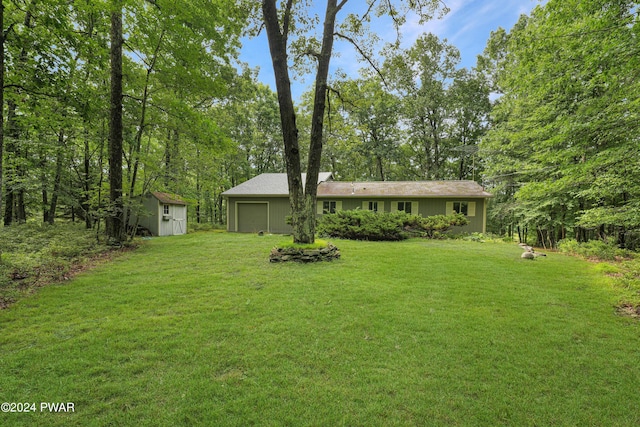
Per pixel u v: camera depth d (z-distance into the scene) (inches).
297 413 77.0
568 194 428.8
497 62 789.2
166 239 438.0
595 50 210.7
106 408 78.1
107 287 186.2
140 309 149.3
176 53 363.6
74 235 342.0
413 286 191.9
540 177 459.2
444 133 970.1
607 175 254.5
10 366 96.4
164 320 134.9
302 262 259.6
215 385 87.9
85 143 462.9
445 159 1018.1
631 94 211.3
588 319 141.6
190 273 223.3
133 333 121.5
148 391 85.0
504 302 163.6
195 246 359.9
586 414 78.4
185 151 417.7
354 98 362.6
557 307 157.0
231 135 874.1
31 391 84.6
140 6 325.1
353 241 425.7
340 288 185.6
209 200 931.3
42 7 229.8
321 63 275.9
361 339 118.3
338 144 479.2
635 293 171.5
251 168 1035.9
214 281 200.4
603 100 226.1
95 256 285.3
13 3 237.3
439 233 493.7
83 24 384.5
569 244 376.8
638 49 181.8
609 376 95.7
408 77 789.2
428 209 574.6
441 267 248.2
